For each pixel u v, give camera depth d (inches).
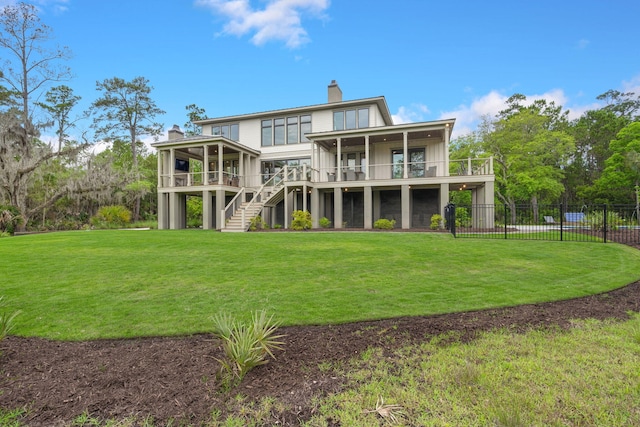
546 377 101.0
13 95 989.8
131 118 1307.8
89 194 880.9
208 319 156.1
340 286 209.9
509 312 162.9
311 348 125.5
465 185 651.5
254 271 252.5
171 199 745.6
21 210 788.0
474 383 98.3
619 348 121.2
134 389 98.0
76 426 80.9
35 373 108.3
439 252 323.9
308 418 83.3
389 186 655.1
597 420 80.5
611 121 1327.5
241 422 81.7
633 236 422.3
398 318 156.9
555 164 1136.8
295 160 796.0
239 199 744.3
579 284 210.7
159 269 260.8
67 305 177.0
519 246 355.6
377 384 98.8
